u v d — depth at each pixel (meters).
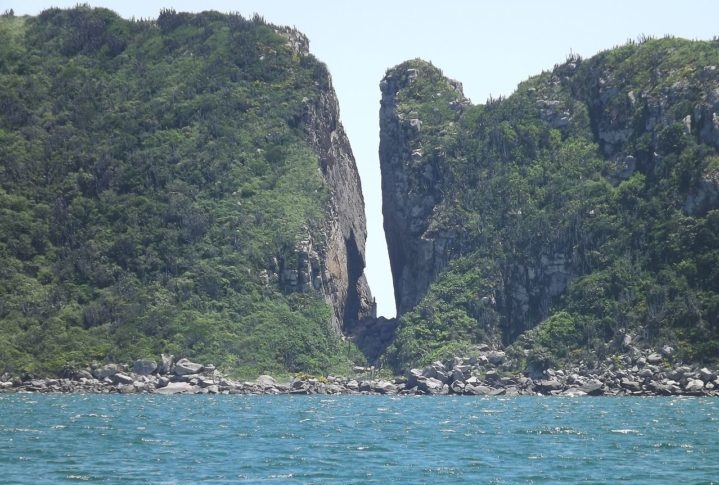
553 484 116.38
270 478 118.75
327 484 115.38
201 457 134.88
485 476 121.12
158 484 114.69
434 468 126.44
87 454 137.25
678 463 131.25
